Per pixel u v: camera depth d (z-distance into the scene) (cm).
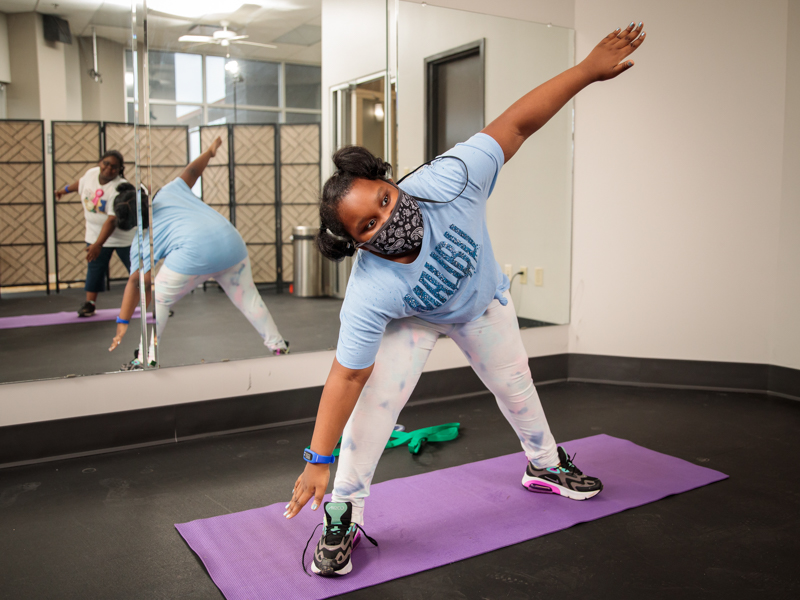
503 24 339
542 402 332
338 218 135
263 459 255
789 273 329
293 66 289
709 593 158
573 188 366
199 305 278
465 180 151
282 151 290
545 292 365
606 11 352
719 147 336
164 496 220
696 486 221
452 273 154
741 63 329
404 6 313
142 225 265
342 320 152
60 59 245
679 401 330
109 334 261
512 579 166
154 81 262
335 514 168
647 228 352
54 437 252
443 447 267
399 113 317
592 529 192
